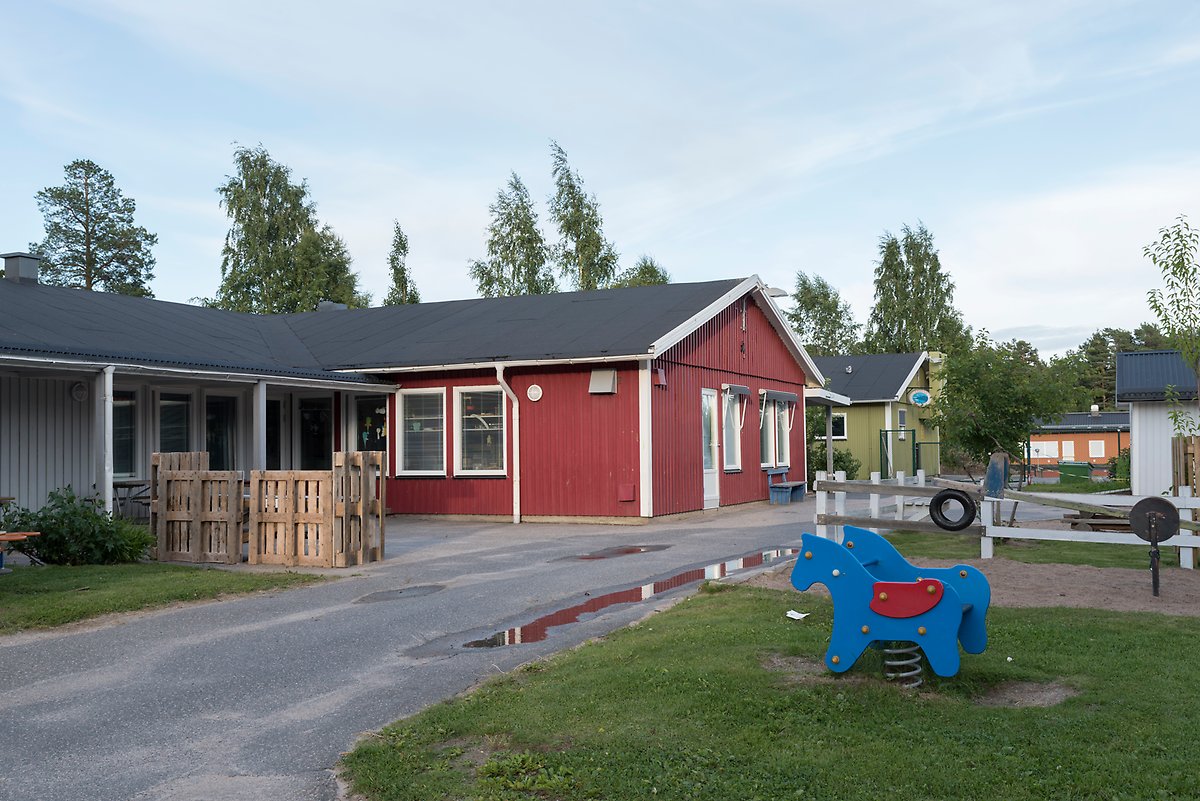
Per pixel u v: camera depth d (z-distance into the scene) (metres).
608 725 5.38
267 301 48.69
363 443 20.52
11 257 19.64
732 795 4.45
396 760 5.00
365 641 7.97
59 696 6.52
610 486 17.97
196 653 7.64
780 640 7.20
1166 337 13.01
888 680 6.21
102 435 14.26
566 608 9.24
